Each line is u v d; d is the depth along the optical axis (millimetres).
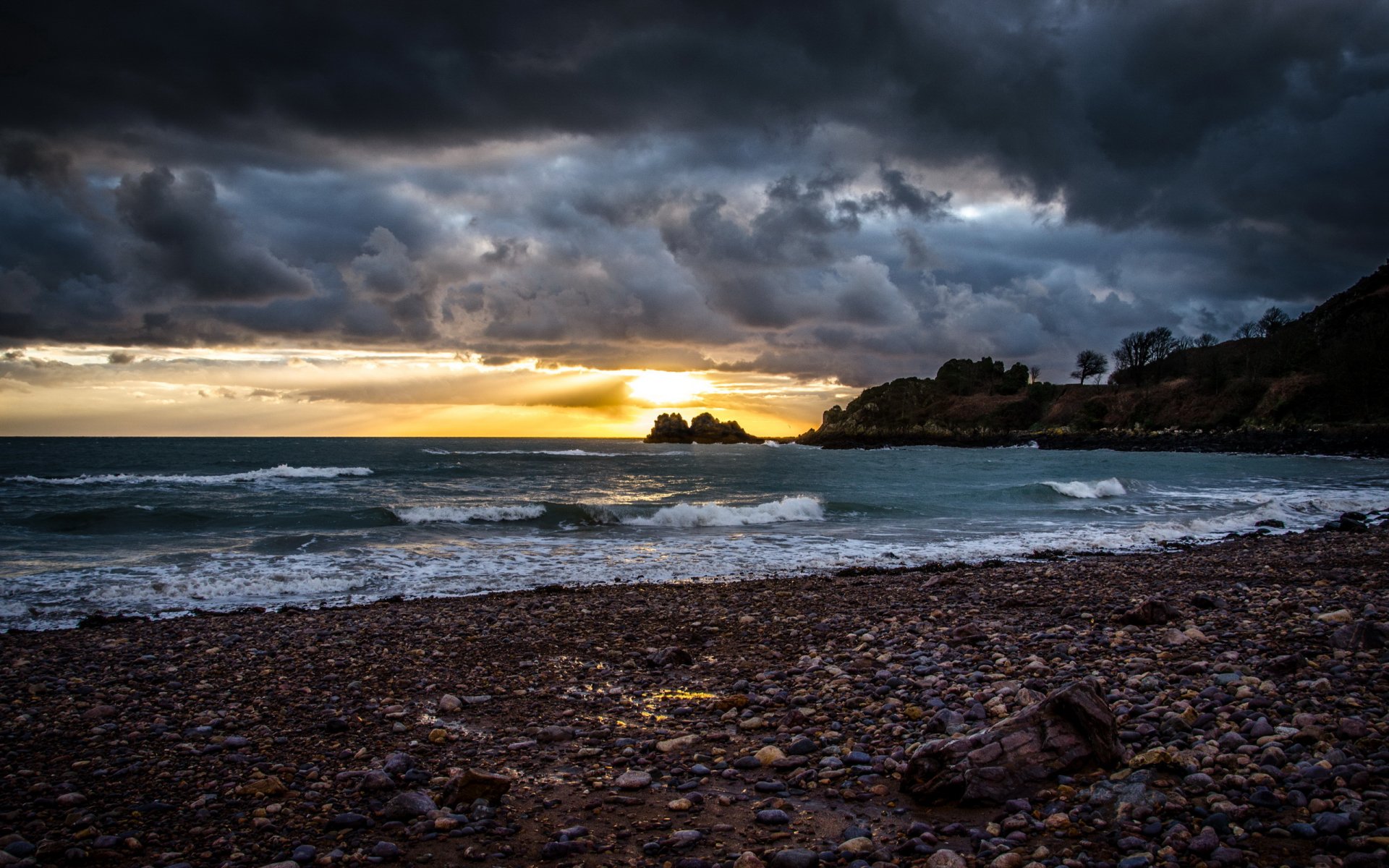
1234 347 163250
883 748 5492
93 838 4359
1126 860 3533
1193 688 6227
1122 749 4734
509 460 77438
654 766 5449
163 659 9195
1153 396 149250
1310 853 3479
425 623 11398
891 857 3850
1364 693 5652
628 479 49594
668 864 3896
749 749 5742
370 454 86688
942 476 52875
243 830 4430
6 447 96250
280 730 6461
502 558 18734
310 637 10461
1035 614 10734
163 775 5379
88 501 30625
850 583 14984
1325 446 98562
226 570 16438
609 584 15547
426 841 4258
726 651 9367
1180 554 18391
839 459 91062
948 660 8062
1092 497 35375
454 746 6012
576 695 7465
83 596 14008
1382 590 11742
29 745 6043
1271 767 4344
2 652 9617
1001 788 4398
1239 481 46781
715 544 21203
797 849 3895
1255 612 9672
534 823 4480
